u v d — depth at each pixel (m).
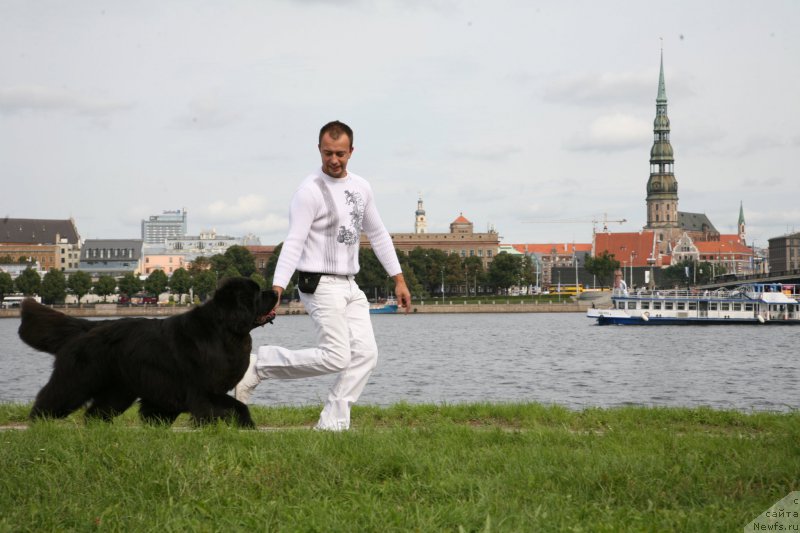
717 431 12.36
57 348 9.67
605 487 7.26
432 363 58.97
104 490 6.92
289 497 6.84
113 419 9.66
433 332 111.50
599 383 43.59
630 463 7.84
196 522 6.11
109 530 6.07
